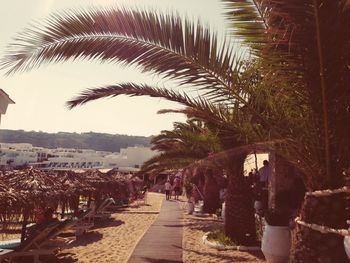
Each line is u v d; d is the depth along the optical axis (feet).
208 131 34.12
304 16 11.44
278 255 23.30
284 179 38.88
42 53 15.83
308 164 15.71
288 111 16.10
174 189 112.27
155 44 16.17
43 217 28.76
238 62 16.28
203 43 16.06
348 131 14.38
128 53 16.42
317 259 14.82
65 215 48.62
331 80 13.29
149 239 36.68
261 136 17.19
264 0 12.15
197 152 40.70
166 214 64.64
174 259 27.45
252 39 14.26
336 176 15.10
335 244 14.67
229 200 34.17
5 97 50.29
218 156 33.76
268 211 24.57
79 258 28.68
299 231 15.70
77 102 23.12
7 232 42.29
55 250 29.94
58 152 369.09
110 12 16.10
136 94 21.54
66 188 34.86
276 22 12.83
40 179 30.32
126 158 327.67
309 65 13.16
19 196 25.49
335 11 11.28
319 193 15.07
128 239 37.93
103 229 46.16
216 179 68.13
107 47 16.29
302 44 12.39
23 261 27.63
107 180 63.26
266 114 17.03
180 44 16.03
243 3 13.75
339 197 14.93
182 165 46.32
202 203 69.72
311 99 14.37
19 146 378.53
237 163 33.58
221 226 46.11
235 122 18.70
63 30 15.97
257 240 33.76
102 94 22.56
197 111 19.75
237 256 28.78
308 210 15.42
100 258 28.53
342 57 12.73
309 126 15.25
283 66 13.62
